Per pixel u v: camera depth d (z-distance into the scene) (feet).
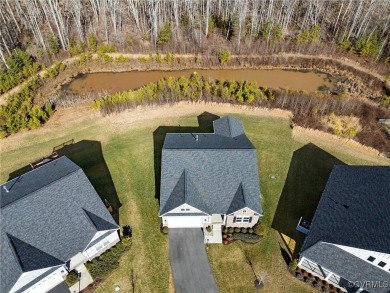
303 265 113.29
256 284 110.22
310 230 111.04
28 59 193.67
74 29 228.02
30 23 223.10
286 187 139.03
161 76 205.16
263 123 167.63
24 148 153.69
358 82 200.03
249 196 118.01
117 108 171.63
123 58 208.64
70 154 150.92
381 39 212.43
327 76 206.39
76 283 108.68
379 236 98.07
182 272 112.68
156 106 176.14
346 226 105.81
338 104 173.47
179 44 219.00
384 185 111.75
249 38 222.48
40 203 106.11
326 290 108.27
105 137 159.74
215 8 246.27
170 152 123.44
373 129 163.32
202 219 122.21
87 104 179.22
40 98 182.39
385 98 177.47
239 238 121.19
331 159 151.12
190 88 181.88
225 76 206.18
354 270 100.99
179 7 238.27
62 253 103.76
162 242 120.16
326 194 120.16
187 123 167.32
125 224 125.18
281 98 177.27
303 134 162.40
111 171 143.74
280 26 224.53
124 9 245.24
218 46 220.23
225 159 123.13
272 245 120.26
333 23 234.38
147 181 139.85
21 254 97.66
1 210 100.83
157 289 108.88
